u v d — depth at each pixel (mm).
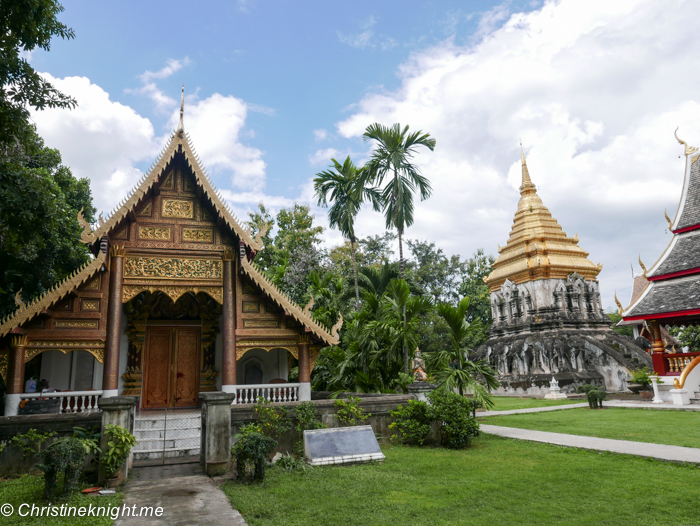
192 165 13445
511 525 5762
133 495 7445
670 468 8492
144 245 13039
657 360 22781
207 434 9031
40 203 9859
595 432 13250
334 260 38188
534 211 41031
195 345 15867
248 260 14742
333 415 11289
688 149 25625
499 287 41094
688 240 23859
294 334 13508
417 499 6898
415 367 22938
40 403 11219
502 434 13156
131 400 8734
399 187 18703
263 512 6379
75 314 12008
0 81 9969
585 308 36875
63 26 10266
